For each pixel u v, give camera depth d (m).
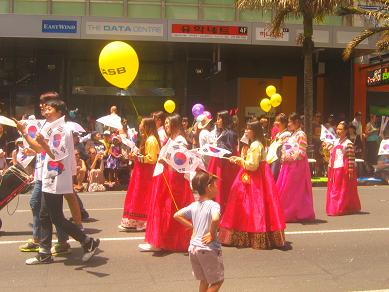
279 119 9.63
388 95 23.02
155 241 7.24
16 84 22.08
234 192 7.73
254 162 7.49
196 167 7.02
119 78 6.95
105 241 8.01
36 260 6.80
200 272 4.76
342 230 8.88
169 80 22.98
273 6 16.11
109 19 18.33
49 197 6.61
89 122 19.75
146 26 18.47
